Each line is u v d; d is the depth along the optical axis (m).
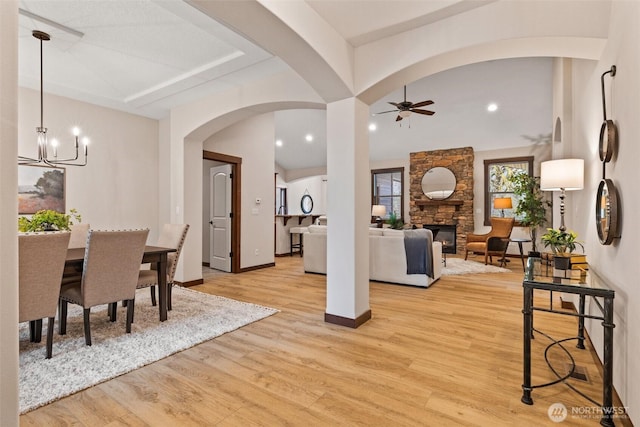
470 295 4.14
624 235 1.75
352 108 3.02
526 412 1.74
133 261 2.79
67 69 3.57
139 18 2.65
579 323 2.54
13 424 0.81
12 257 0.81
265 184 6.32
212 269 6.07
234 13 2.07
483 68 5.64
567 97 3.71
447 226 8.16
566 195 4.38
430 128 7.61
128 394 1.92
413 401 1.85
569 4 2.09
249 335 2.82
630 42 1.64
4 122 0.80
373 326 3.04
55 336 2.76
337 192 3.10
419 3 2.33
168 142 5.14
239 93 3.97
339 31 2.72
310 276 5.38
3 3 0.80
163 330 2.90
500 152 7.79
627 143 1.71
